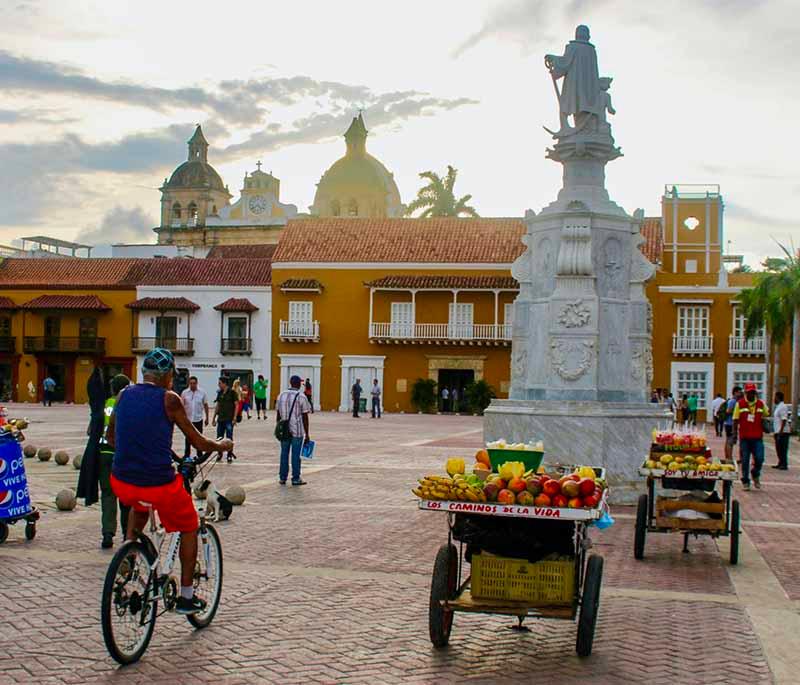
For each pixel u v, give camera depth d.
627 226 17.58
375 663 7.21
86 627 7.96
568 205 17.19
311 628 8.11
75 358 65.69
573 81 17.55
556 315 17.06
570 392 16.94
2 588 9.25
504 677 6.96
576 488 7.48
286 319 62.47
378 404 52.34
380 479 19.36
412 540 12.34
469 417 54.94
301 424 18.20
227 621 8.27
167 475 7.27
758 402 19.89
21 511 11.75
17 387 66.25
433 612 7.52
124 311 65.06
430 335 60.44
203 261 66.12
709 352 58.12
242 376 63.34
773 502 17.64
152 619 7.28
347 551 11.52
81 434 31.89
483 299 60.31
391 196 104.62
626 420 16.25
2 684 6.56
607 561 11.50
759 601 9.51
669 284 59.44
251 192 98.88
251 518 13.98
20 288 65.88
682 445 12.51
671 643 7.92
